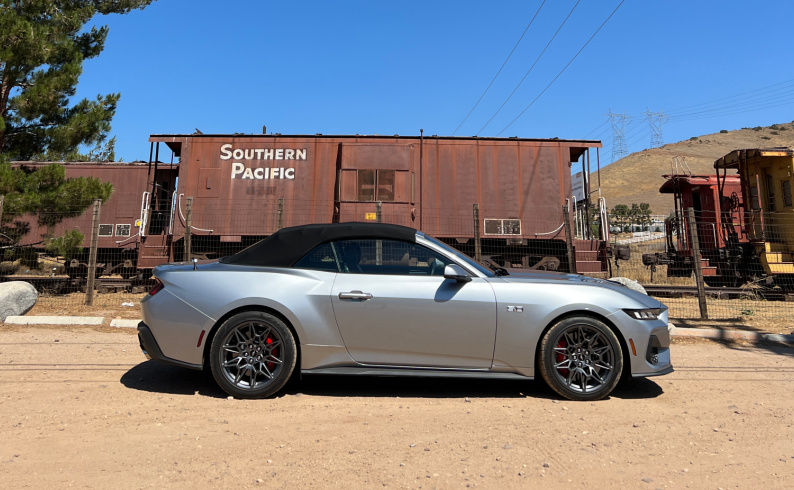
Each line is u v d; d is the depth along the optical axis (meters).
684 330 6.90
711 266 13.79
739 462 2.75
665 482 2.49
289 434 3.09
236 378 3.82
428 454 2.80
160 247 10.83
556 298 3.94
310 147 10.99
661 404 3.86
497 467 2.64
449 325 3.88
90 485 2.34
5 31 10.11
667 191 16.02
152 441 2.92
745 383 4.54
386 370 3.89
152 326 3.95
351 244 4.14
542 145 11.09
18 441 2.88
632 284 10.11
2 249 10.43
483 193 10.87
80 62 11.71
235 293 3.86
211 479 2.43
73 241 10.52
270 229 10.71
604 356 3.95
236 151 10.97
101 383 4.18
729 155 13.36
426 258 4.10
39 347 5.50
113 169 12.85
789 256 11.83
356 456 2.75
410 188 10.75
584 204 11.41
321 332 3.86
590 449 2.91
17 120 11.96
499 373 3.94
